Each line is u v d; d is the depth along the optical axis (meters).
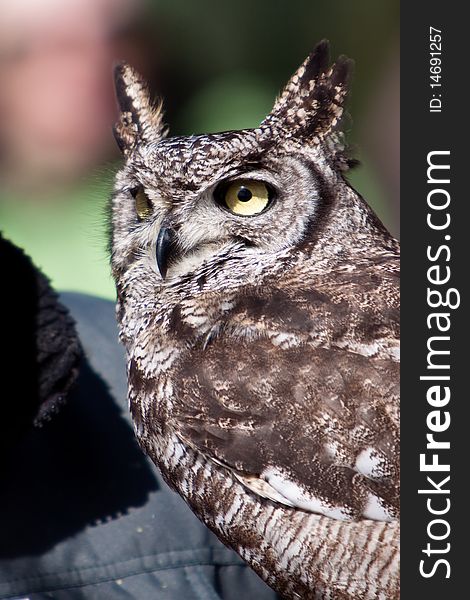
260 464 8.32
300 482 8.24
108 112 14.62
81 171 14.86
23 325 8.26
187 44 18.80
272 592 9.13
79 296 10.63
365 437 8.22
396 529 8.14
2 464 8.73
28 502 8.67
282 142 9.03
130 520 8.84
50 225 14.86
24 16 13.97
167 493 9.09
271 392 8.41
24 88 14.32
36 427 8.36
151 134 9.55
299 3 20.12
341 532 8.19
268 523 8.37
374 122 18.77
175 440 8.63
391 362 8.40
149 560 8.69
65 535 8.62
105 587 8.49
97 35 14.41
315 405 8.31
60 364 8.35
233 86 19.52
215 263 9.17
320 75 9.26
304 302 8.74
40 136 14.64
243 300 8.91
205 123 18.86
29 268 8.45
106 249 9.91
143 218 9.49
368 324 8.55
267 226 9.08
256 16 20.31
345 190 9.20
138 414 8.91
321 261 9.02
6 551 8.42
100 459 9.09
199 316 8.95
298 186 9.03
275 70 20.41
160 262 9.18
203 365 8.66
